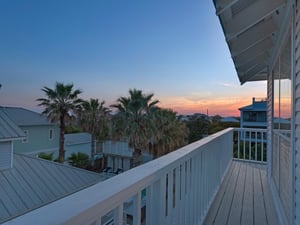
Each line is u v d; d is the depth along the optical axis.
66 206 0.72
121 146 19.20
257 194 3.67
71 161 17.89
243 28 2.54
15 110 18.59
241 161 6.15
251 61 4.26
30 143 17.33
